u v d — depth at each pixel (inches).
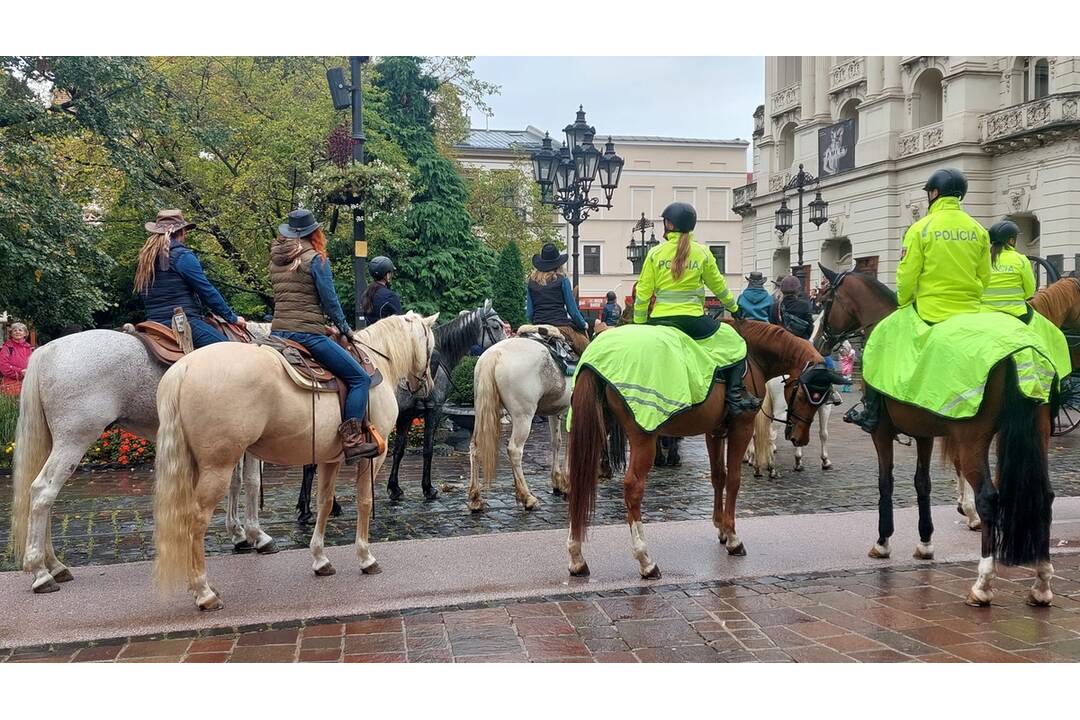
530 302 345.7
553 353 314.3
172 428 177.9
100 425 202.7
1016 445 177.2
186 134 653.9
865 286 255.6
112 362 202.4
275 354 192.2
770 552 235.3
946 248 203.6
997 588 199.2
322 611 184.1
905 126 1091.9
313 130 674.8
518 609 186.4
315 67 775.7
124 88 546.6
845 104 1229.7
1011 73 965.8
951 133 1000.9
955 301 205.0
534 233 1264.8
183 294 217.9
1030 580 205.3
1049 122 883.4
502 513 298.2
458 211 805.2
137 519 287.4
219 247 753.6
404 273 770.8
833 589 199.8
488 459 294.8
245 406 182.1
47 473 199.3
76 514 295.7
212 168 693.3
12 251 462.9
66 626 175.5
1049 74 914.1
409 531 270.2
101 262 534.0
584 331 348.2
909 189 1074.1
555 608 187.0
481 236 1176.8
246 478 240.5
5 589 202.7
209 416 178.5
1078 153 877.2
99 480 367.2
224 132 661.3
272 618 179.8
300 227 205.9
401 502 318.3
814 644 162.9
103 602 192.1
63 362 199.0
